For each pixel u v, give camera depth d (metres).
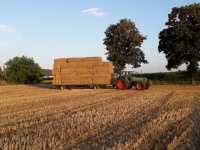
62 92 39.53
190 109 19.73
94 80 44.16
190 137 12.07
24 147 11.15
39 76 70.81
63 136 12.61
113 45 73.94
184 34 57.12
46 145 11.41
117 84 43.12
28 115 19.11
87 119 16.55
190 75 61.19
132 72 43.94
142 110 19.78
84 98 29.88
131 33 73.50
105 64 43.78
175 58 58.97
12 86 55.88
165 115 17.28
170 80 63.91
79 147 11.02
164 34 59.59
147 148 10.72
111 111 19.55
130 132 12.98
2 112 20.81
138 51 73.75
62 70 45.69
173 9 59.03
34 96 34.09
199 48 57.28
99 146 11.02
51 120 16.77
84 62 44.66
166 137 12.04
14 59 69.81
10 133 13.66
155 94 33.16
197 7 57.91
